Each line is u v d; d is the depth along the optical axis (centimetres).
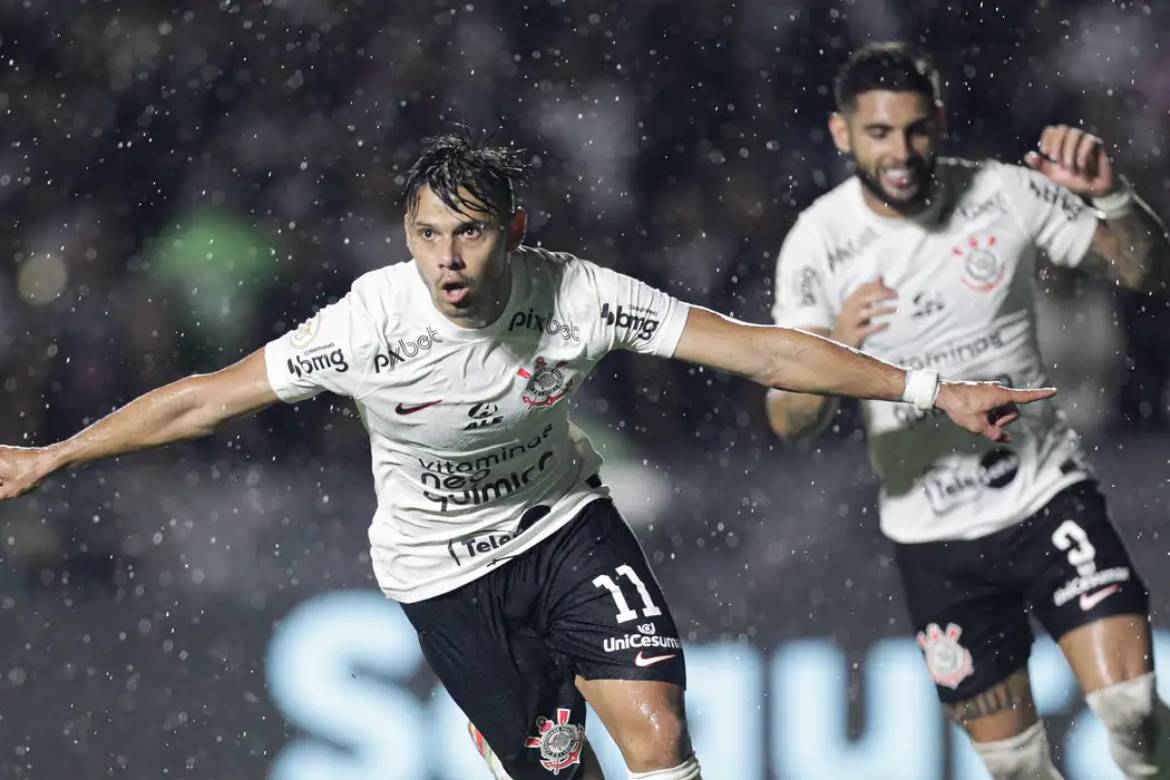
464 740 2681
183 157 4419
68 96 4456
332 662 2870
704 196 4350
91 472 3869
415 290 1447
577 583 1584
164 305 4309
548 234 4319
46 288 4312
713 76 4375
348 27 4450
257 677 2892
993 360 1892
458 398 1471
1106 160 1833
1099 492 1898
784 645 2945
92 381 4266
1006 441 1477
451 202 1360
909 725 2686
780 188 4359
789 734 2694
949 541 1905
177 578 3412
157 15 4469
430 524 1592
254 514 3812
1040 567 1870
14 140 4434
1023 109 4350
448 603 1622
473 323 1437
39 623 3178
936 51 4362
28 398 4241
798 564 3478
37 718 2762
